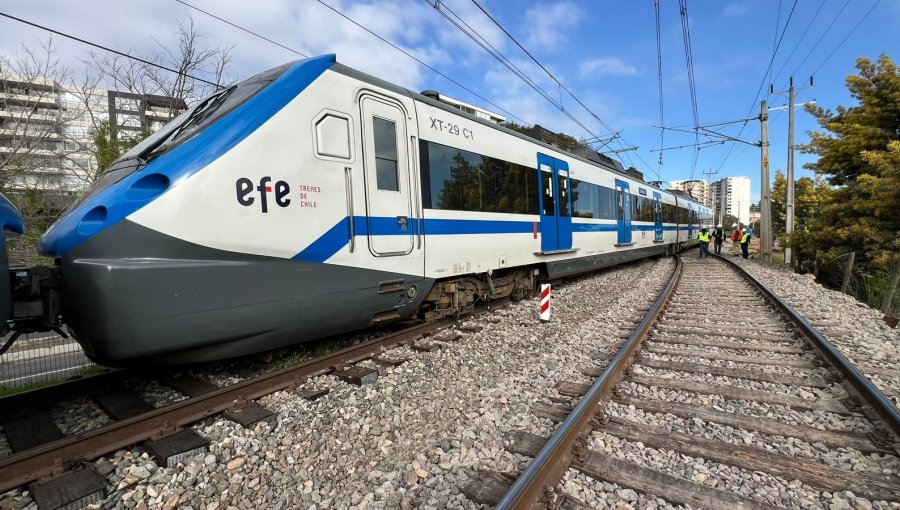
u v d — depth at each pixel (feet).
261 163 13.43
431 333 20.45
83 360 22.38
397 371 15.55
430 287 19.89
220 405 12.32
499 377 15.29
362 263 16.44
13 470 8.83
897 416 10.58
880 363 16.78
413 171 18.83
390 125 17.90
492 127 24.84
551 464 8.99
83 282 11.12
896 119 47.83
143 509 8.63
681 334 21.25
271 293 13.75
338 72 15.94
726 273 48.75
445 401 13.12
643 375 15.12
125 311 11.08
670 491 8.66
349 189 15.94
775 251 123.54
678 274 44.11
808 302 29.84
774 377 14.84
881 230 44.09
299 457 10.39
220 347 13.35
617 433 10.93
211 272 12.43
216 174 12.55
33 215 38.45
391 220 17.67
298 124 14.42
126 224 11.37
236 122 13.24
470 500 8.59
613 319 24.40
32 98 46.19
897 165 41.09
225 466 9.96
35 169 46.62
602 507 8.28
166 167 12.04
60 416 12.35
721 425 11.62
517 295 29.01
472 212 22.43
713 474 9.39
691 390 13.84
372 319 17.69
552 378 15.15
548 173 30.09
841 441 10.57
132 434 10.54
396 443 10.91
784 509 8.26
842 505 8.41
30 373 20.22
